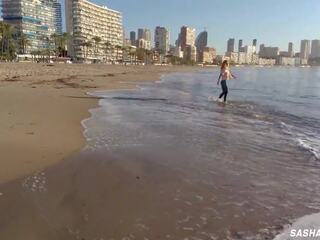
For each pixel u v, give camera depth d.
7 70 46.72
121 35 192.88
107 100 17.16
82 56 155.88
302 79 55.94
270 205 4.90
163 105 15.83
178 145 8.08
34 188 5.24
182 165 6.54
